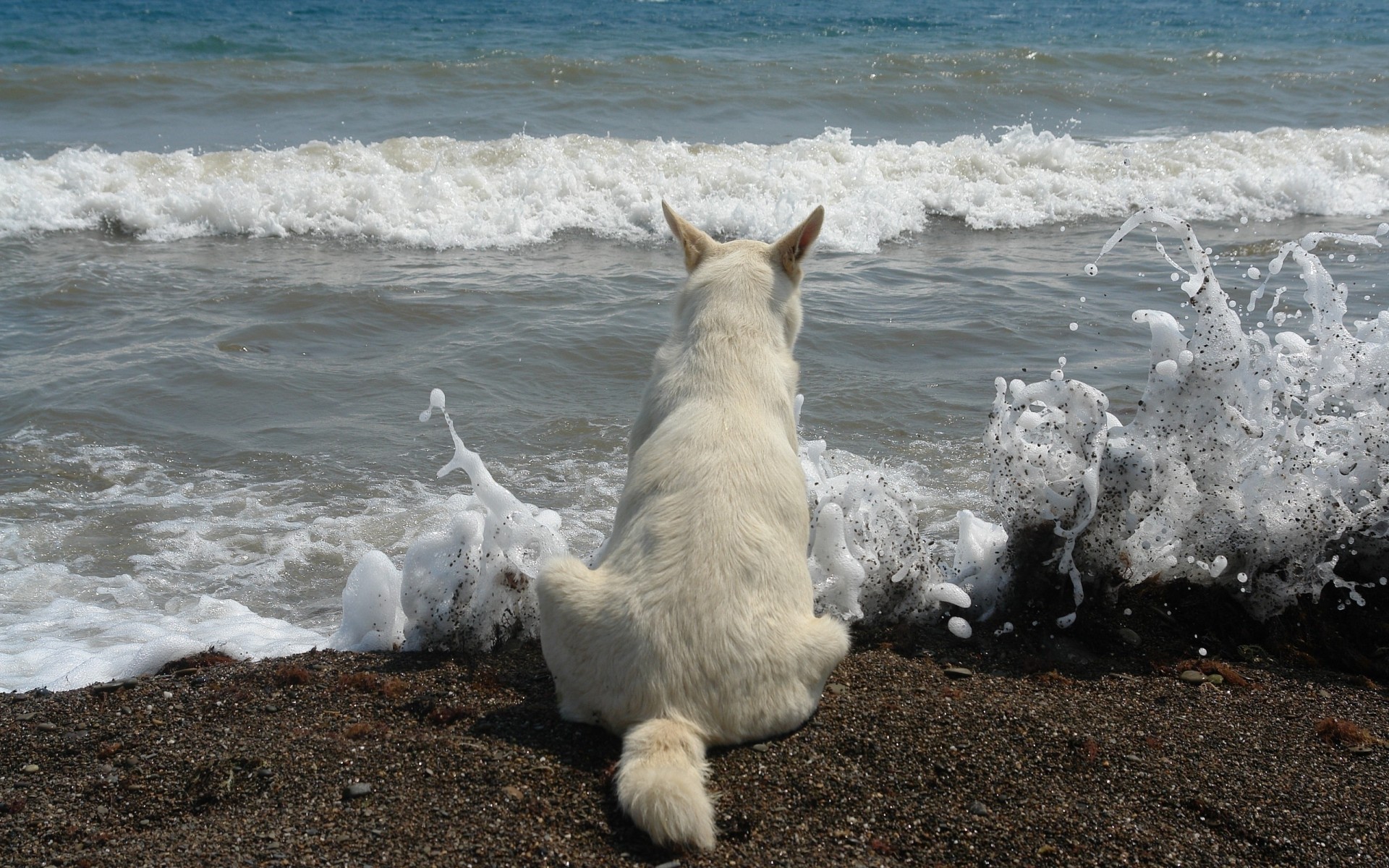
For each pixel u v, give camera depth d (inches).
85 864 117.9
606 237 519.8
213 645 187.8
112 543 235.1
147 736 148.2
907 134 761.6
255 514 250.8
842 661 171.9
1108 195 598.5
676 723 130.6
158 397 311.7
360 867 115.8
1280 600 188.1
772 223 533.0
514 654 177.5
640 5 1596.9
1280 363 188.5
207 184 535.2
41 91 765.3
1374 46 1262.3
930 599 189.6
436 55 1010.7
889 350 358.9
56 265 440.8
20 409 298.0
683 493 144.8
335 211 521.3
